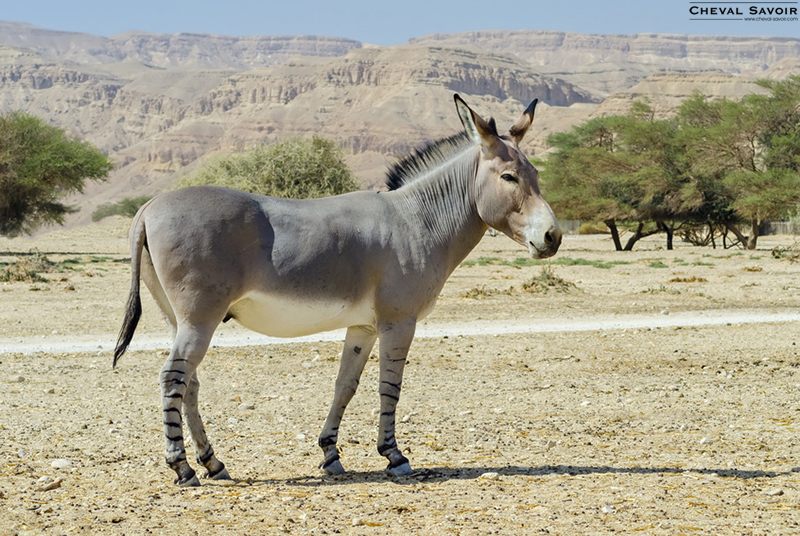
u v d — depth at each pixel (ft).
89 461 23.84
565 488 20.83
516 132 23.36
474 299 80.48
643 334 56.85
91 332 55.93
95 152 191.11
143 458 24.36
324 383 38.27
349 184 148.97
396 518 18.24
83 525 17.63
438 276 22.91
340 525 17.75
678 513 18.57
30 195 185.88
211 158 150.00
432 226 22.93
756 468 23.30
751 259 138.72
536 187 22.70
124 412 31.22
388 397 22.44
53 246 188.14
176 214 20.31
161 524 17.79
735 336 55.88
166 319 21.71
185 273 20.11
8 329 56.49
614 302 78.74
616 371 42.70
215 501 19.60
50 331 55.98
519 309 72.59
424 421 30.42
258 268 20.66
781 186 176.45
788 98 194.18
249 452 25.50
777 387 37.99
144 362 43.57
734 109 196.54
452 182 23.24
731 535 17.04
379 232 22.13
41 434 27.12
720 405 33.68
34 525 17.62
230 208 20.58
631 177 192.95
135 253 20.76
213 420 30.27
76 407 31.89
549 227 22.13
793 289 90.12
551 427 29.40
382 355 22.40
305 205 21.84
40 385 36.55
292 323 21.48
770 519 18.13
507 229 22.99
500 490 20.68
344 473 22.94
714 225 204.85
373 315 22.44
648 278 105.50
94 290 84.58
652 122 206.08
